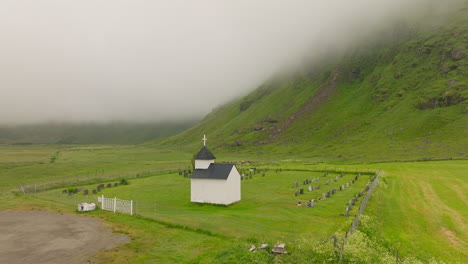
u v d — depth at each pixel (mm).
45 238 26250
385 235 29016
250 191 57719
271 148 192250
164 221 31328
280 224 32219
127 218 32875
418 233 30125
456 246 26828
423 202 43406
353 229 26266
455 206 40875
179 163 128875
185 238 26406
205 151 49656
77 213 35656
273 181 70750
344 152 143875
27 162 135875
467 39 199750
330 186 62375
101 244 24734
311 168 92688
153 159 157625
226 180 45656
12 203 42500
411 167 84375
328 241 22172
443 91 173000
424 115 162250
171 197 52875
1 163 128875
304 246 22719
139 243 25016
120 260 21375
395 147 134875
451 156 105688
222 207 44531
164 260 21422
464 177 64500
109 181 73000
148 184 68312
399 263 21422
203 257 21828
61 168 109500
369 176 75438
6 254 22469
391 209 39469
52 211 36812
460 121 144125
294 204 45250
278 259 20578
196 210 42000
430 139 136250
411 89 197250
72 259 21531
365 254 20984
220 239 26125
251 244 23672
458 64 189000
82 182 70625
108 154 196000
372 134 164000
